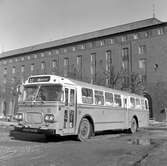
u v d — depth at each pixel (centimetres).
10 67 9169
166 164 769
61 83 1191
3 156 862
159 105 5569
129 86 5369
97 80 5675
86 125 1354
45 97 1195
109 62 6494
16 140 1288
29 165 736
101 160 816
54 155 887
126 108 1800
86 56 6956
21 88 1278
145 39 5938
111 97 1625
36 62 8262
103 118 1508
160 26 5734
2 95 7831
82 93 1329
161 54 5653
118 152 965
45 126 1151
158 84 5616
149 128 2636
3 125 2484
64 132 1181
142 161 806
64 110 1188
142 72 5884
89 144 1181
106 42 6625
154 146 1139
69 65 7288
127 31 6225
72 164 758
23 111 1231
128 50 6188
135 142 1287
